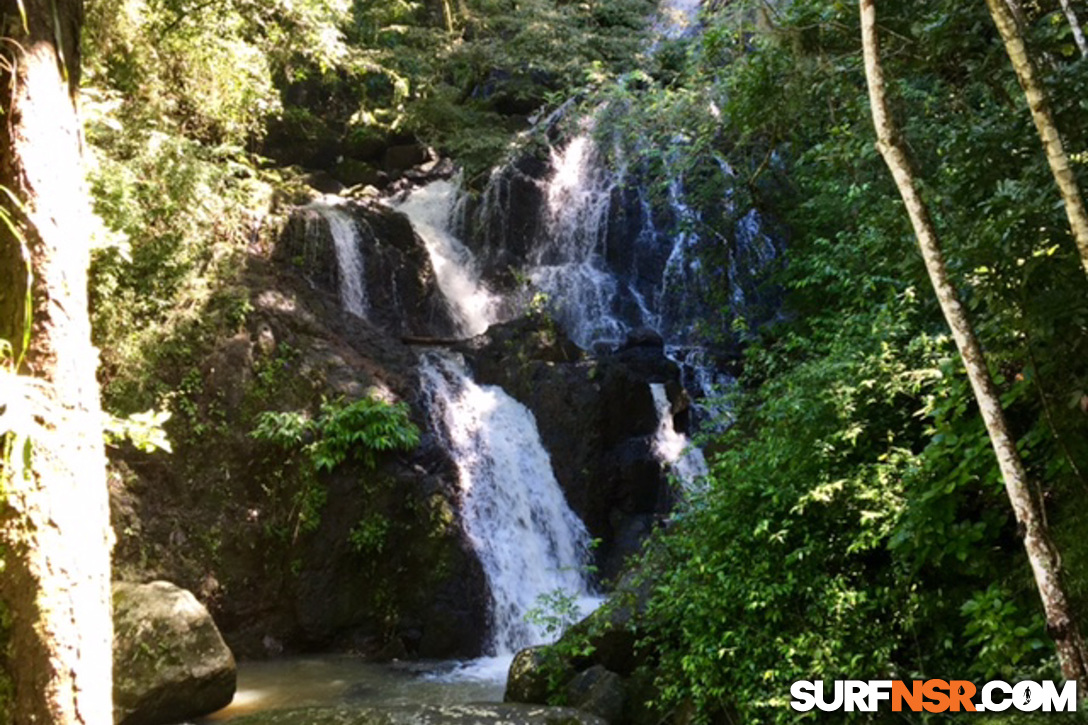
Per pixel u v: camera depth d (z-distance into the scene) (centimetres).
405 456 1073
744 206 1279
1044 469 517
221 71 1209
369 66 1634
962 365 509
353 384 1104
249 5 1245
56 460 340
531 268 1634
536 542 1136
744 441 736
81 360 356
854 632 536
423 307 1452
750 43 901
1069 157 450
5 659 326
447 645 998
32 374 340
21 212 347
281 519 1020
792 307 1219
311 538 1017
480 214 1666
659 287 1591
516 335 1318
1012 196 451
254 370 1079
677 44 1608
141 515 969
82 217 370
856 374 607
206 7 1179
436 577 1024
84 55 1040
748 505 623
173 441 1016
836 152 736
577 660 722
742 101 779
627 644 713
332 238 1341
